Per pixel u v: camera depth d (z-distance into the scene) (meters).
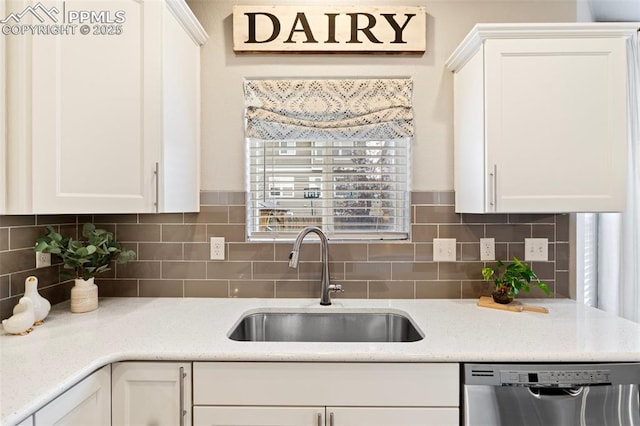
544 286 1.46
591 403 1.03
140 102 1.25
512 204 1.33
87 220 1.65
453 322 1.30
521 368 1.02
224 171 1.67
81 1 1.17
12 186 1.07
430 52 1.68
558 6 1.68
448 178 1.67
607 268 1.75
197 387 1.04
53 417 0.81
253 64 1.67
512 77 1.32
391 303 1.58
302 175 1.73
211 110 1.67
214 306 1.52
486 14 1.68
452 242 1.66
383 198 1.73
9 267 1.27
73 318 1.33
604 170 1.32
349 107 1.63
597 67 1.32
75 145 1.15
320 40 1.64
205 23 1.68
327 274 1.55
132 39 1.24
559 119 1.32
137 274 1.66
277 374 1.04
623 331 1.19
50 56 1.11
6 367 0.90
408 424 1.03
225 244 1.67
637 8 1.64
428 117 1.67
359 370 1.04
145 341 1.10
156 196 1.27
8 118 1.07
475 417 1.02
